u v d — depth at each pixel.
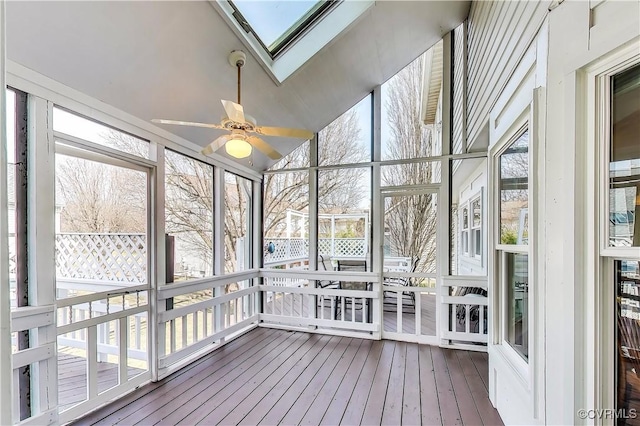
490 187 2.55
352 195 4.45
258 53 2.84
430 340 3.93
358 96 4.39
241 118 2.24
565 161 1.34
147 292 2.96
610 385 1.22
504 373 2.22
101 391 2.60
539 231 1.68
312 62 3.30
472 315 4.08
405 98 4.42
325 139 4.63
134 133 2.78
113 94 2.50
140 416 2.34
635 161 1.16
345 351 3.68
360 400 2.57
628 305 1.19
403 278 4.14
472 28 3.62
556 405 1.44
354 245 4.43
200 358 3.47
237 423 2.26
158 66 2.52
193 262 3.95
